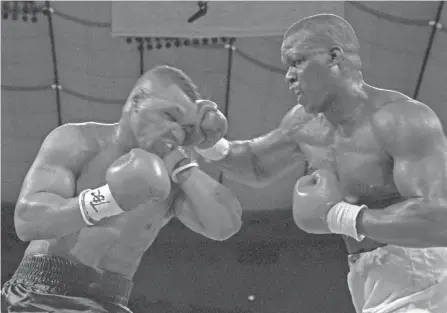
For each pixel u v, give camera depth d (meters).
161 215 3.25
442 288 2.98
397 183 2.97
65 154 3.02
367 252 3.12
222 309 11.16
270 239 11.59
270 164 3.73
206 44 10.27
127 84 10.58
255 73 10.43
